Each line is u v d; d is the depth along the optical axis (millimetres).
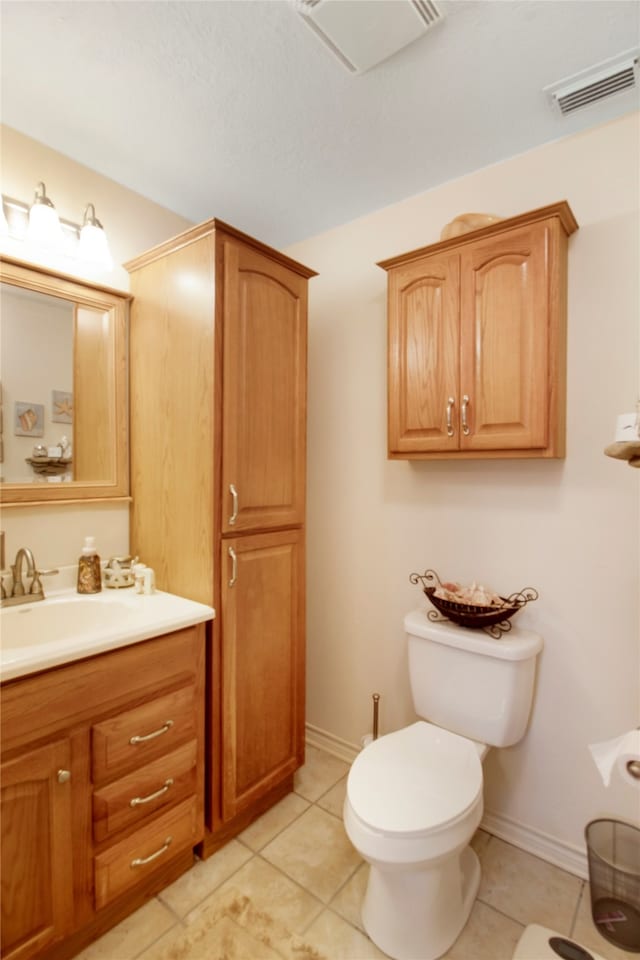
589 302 1541
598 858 1414
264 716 1768
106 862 1292
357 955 1295
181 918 1386
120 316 1851
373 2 1115
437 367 1665
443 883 1314
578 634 1582
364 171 1808
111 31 1214
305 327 1896
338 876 1542
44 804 1169
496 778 1734
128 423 1880
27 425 1635
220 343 1562
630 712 1502
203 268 1571
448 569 1875
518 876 1558
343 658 2221
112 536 1865
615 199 1503
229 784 1627
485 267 1560
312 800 1914
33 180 1635
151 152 1699
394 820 1208
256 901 1446
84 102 1458
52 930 1182
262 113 1500
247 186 1905
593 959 1253
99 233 1670
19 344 1616
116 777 1313
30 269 1619
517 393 1502
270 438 1759
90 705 1252
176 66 1320
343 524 2213
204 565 1597
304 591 1938
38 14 1169
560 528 1612
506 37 1222
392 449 1777
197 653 1532
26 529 1651
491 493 1765
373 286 2102
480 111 1487
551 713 1631
